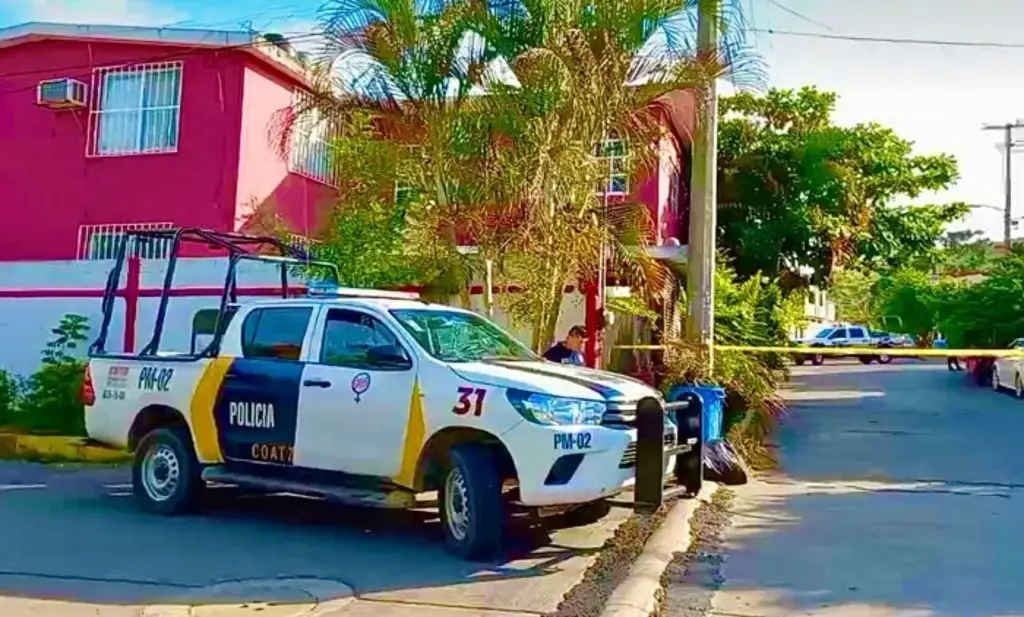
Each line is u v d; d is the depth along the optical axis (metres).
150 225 18.39
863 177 25.38
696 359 11.91
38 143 19.30
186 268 14.49
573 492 7.39
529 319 11.63
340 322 8.73
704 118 12.55
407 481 7.98
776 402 15.54
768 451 14.23
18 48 19.47
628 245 12.20
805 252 25.17
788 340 20.92
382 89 11.65
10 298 15.46
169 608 6.29
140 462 9.66
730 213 25.06
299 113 12.64
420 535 8.66
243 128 18.03
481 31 11.33
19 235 19.27
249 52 18.05
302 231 19.48
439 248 12.27
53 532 8.62
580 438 7.42
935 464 13.20
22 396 14.80
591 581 7.05
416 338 8.25
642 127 11.84
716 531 8.89
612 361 16.23
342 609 6.38
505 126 10.98
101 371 10.10
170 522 9.16
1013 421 18.97
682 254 17.69
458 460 7.70
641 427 7.62
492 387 7.61
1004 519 9.51
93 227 18.77
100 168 18.84
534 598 6.66
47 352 14.88
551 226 10.98
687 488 8.77
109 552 7.89
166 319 14.48
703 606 6.61
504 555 7.85
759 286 18.20
